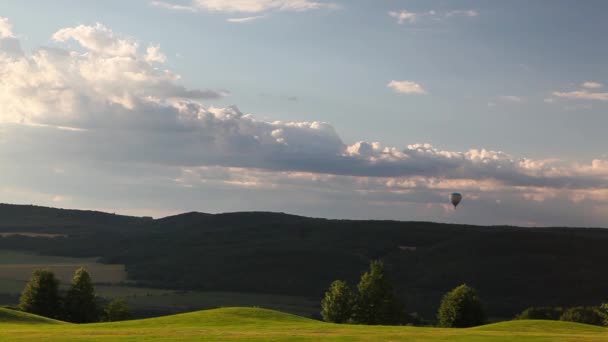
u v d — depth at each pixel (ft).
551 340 162.71
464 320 338.34
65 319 364.38
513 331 213.87
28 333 181.47
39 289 358.64
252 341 158.92
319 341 160.25
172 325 215.31
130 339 162.30
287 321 230.48
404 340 163.02
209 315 238.48
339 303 345.10
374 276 348.38
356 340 162.71
